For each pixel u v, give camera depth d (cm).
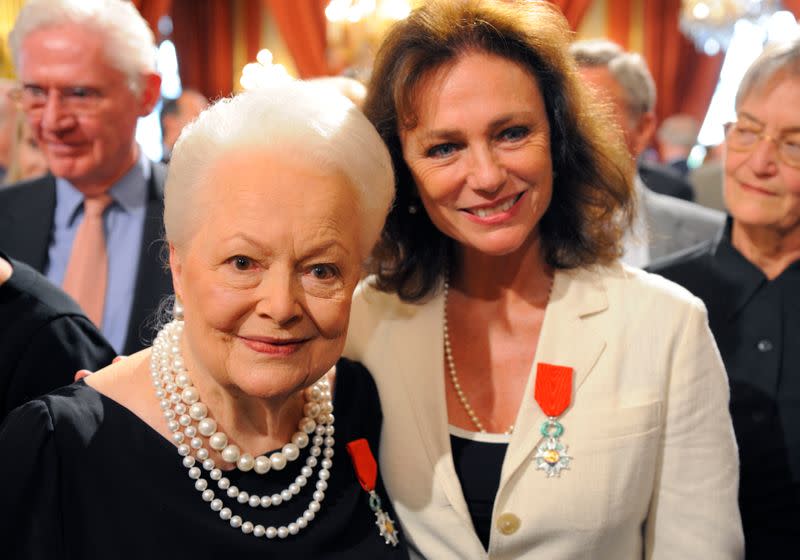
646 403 146
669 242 287
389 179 126
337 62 809
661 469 149
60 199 238
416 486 150
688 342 149
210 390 128
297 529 129
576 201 161
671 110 953
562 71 150
